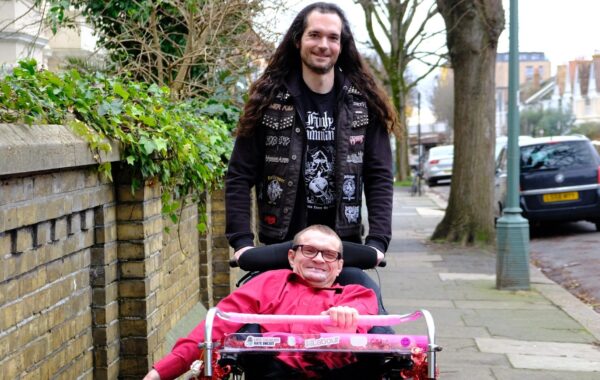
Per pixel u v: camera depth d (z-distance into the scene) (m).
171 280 5.68
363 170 4.01
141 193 4.37
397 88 32.97
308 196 3.88
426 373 3.01
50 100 3.82
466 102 14.74
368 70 3.97
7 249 3.17
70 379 3.86
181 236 6.04
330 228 3.83
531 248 14.66
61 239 3.73
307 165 3.86
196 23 8.37
